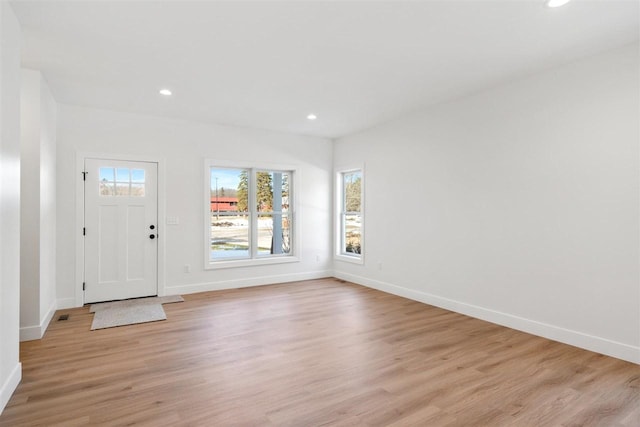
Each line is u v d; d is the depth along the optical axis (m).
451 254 4.34
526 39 2.79
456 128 4.27
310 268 6.29
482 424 2.03
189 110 4.70
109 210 4.69
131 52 3.00
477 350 3.10
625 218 2.87
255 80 3.64
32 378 2.55
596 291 3.05
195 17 2.46
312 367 2.75
